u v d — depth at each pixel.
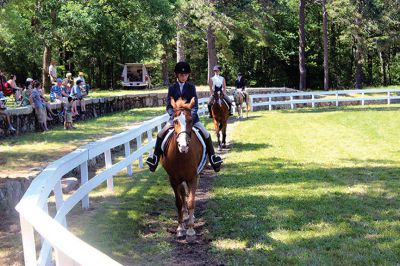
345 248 6.31
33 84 16.84
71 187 9.55
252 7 32.56
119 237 6.99
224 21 30.78
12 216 7.79
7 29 24.97
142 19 31.27
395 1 42.72
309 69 55.31
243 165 12.23
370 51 46.88
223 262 6.14
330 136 17.08
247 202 8.66
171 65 52.41
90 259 2.66
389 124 19.94
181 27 34.47
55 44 30.42
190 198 7.15
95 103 23.16
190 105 6.87
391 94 35.25
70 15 27.17
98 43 39.19
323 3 41.91
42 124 16.92
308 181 10.15
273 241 6.70
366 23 42.12
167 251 6.55
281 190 9.44
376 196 8.78
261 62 55.44
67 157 7.51
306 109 30.16
